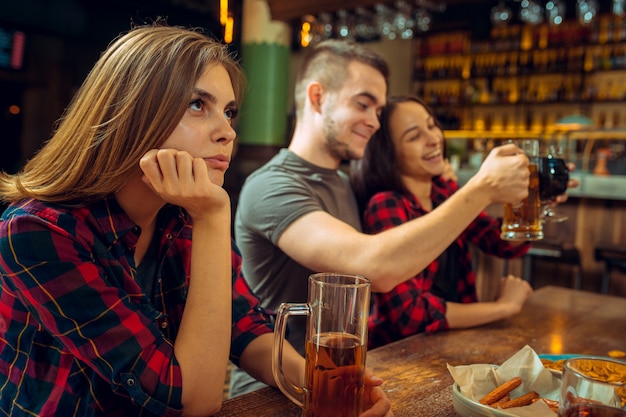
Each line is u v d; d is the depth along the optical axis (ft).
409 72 22.63
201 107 2.81
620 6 14.55
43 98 14.89
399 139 5.38
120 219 2.86
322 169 5.11
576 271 11.41
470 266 5.83
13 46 13.96
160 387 2.57
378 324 4.81
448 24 20.71
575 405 2.01
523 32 19.57
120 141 2.67
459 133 19.92
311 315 2.46
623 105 18.69
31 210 2.64
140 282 3.05
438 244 3.97
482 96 20.89
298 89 5.39
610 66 18.35
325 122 5.08
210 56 2.82
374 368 3.50
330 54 5.10
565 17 18.69
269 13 16.47
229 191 18.28
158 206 3.04
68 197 2.72
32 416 2.77
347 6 14.38
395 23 14.47
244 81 3.19
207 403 2.69
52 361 2.78
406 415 2.81
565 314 5.06
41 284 2.51
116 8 15.55
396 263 3.91
